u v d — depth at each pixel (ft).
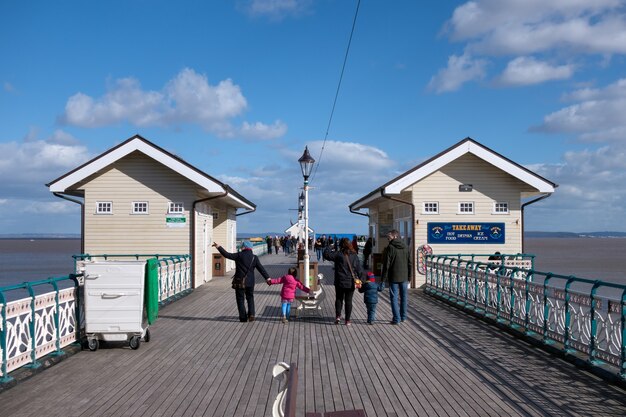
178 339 35.88
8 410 21.49
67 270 187.42
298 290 46.60
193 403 22.45
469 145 66.49
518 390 23.88
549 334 31.96
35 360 27.35
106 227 69.26
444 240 69.15
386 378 26.12
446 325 41.19
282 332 38.42
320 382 25.52
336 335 37.22
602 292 102.53
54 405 22.12
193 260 68.59
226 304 53.78
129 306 32.48
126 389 24.43
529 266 66.80
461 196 69.36
